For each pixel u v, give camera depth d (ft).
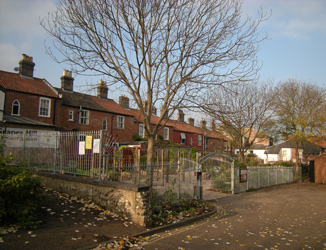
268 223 27.35
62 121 78.89
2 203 18.45
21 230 18.13
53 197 27.53
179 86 33.91
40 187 23.80
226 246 19.19
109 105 99.60
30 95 71.31
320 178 84.94
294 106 94.73
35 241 16.58
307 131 93.56
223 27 32.37
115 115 96.32
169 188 33.17
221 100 67.87
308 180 93.86
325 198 48.70
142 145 82.89
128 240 18.76
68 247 16.31
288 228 25.40
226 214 31.53
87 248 16.57
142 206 22.40
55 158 32.83
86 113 86.58
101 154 26.99
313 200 45.91
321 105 91.81
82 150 29.25
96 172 28.04
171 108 35.06
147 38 33.12
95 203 26.25
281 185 74.79
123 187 23.72
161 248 18.02
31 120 65.31
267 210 35.27
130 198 23.30
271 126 90.48
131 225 22.12
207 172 63.87
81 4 30.81
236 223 26.73
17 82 72.23
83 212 23.95
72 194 28.96
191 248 18.30
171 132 124.06
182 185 39.34
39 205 22.77
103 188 25.70
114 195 24.66
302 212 34.35
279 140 97.09
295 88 95.14
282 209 36.29
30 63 78.43
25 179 20.84
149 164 29.27
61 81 88.22
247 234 22.65
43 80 81.56
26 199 20.89
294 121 93.56
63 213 22.98
